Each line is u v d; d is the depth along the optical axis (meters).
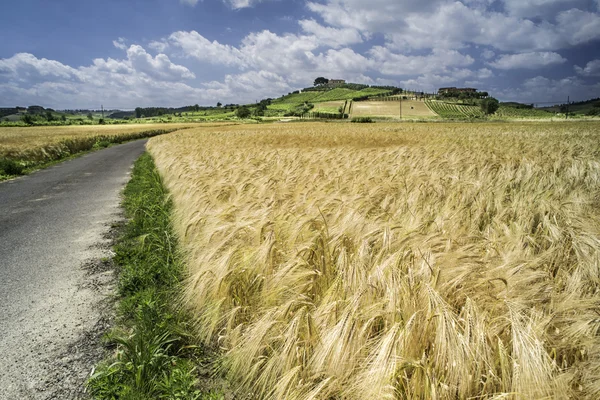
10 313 3.68
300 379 2.22
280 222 4.00
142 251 5.23
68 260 5.20
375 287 2.54
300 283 2.97
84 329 3.37
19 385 2.63
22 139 32.78
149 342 2.80
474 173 8.34
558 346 2.24
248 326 2.76
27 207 9.01
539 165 9.37
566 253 3.41
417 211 4.89
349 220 3.86
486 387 2.00
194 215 4.96
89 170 17.08
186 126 91.38
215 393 2.52
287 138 33.12
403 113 143.50
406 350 2.08
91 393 2.54
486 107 132.88
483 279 2.59
